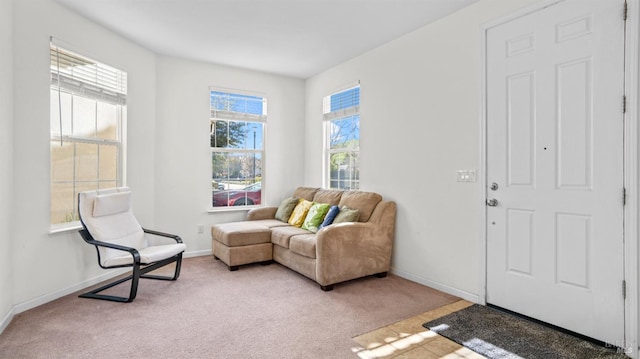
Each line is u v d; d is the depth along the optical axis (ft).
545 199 7.84
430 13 9.92
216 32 11.39
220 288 10.43
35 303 8.87
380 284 10.85
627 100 6.60
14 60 8.34
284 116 16.70
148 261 9.47
